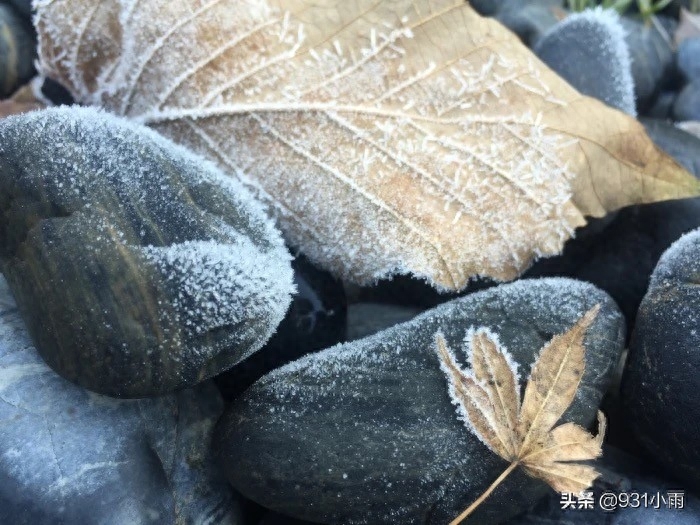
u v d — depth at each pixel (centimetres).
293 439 17
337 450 16
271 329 17
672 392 17
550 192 20
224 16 20
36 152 16
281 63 20
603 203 21
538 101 20
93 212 16
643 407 18
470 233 20
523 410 17
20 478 15
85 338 15
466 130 20
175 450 17
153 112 21
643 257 22
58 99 22
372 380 17
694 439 17
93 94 22
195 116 20
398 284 21
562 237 20
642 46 28
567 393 17
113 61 21
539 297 19
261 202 20
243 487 17
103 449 16
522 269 21
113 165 16
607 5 31
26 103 23
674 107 28
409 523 16
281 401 17
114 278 15
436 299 21
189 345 15
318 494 16
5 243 16
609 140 20
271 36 20
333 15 19
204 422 18
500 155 20
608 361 18
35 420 16
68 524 15
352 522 17
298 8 19
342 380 17
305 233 20
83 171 16
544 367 17
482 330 18
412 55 20
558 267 22
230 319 16
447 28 20
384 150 20
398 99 20
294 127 20
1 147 16
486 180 20
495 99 20
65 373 16
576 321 18
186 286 15
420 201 20
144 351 15
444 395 17
